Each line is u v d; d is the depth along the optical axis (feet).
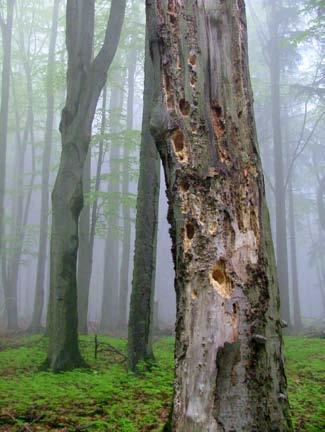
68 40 33.76
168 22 10.69
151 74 31.24
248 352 9.19
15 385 23.26
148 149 30.30
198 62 10.41
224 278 9.54
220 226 9.70
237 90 10.52
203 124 10.16
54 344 29.12
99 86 33.42
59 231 30.58
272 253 10.22
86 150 32.60
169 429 14.37
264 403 9.11
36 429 16.80
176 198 10.09
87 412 18.54
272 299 9.82
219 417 8.84
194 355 9.26
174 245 10.23
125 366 29.86
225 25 10.68
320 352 35.40
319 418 16.83
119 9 34.71
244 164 10.18
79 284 50.49
